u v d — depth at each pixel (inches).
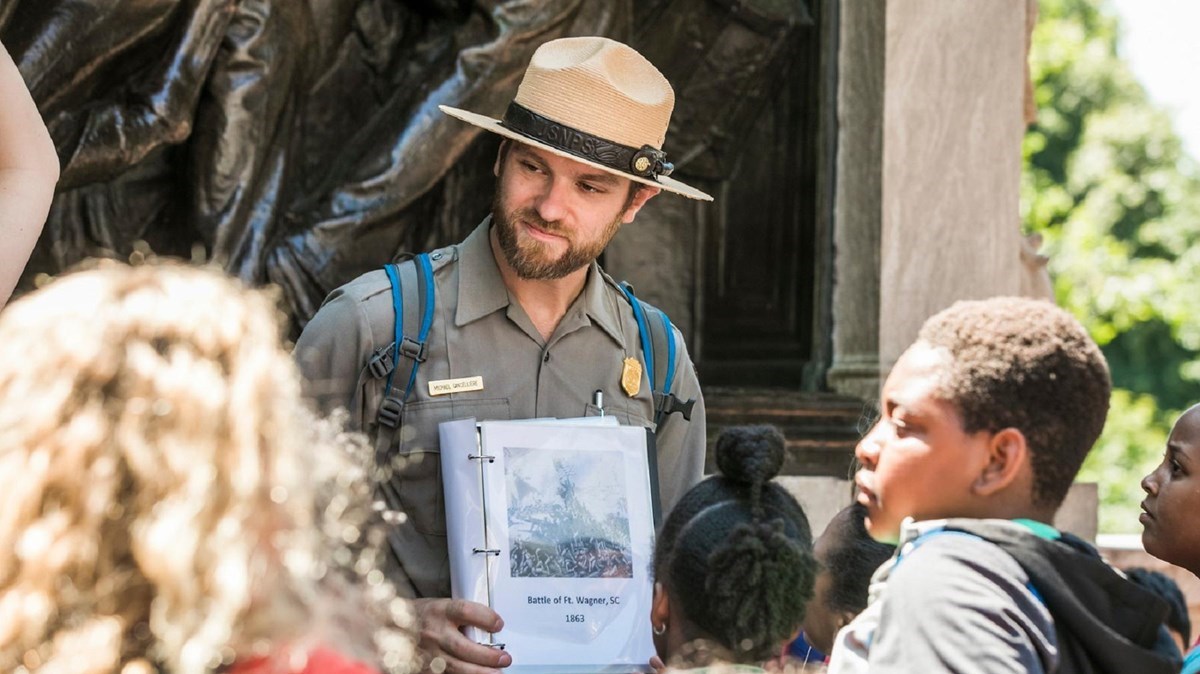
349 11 197.3
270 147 189.6
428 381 116.3
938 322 84.8
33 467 53.7
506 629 110.3
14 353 55.6
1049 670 74.4
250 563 55.7
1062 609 76.4
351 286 118.0
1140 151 804.6
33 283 182.2
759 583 85.0
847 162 220.7
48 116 177.2
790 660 96.7
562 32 200.8
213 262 184.1
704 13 220.4
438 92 195.8
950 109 215.3
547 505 113.3
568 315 120.7
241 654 56.5
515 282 119.6
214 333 56.6
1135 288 746.2
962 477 81.9
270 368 57.3
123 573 53.9
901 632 74.9
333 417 75.4
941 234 214.5
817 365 223.9
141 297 56.6
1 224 104.8
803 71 227.0
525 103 117.1
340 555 63.3
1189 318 755.4
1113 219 789.9
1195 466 113.7
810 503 199.5
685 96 221.0
